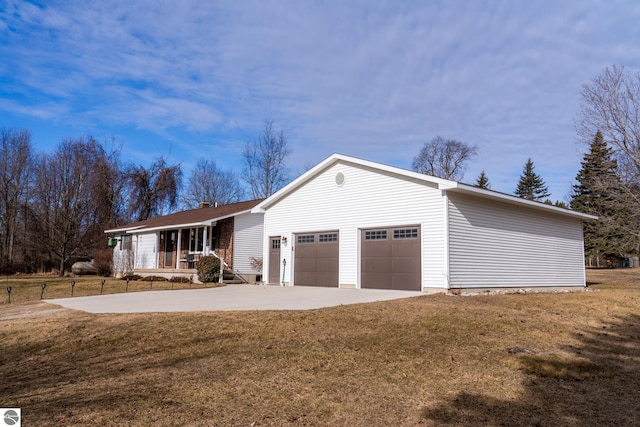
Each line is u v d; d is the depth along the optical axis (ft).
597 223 99.25
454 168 160.04
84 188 120.57
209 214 80.07
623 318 35.70
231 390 17.94
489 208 51.93
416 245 48.93
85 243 118.62
